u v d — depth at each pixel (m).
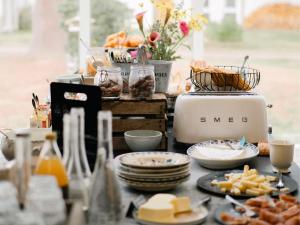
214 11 4.10
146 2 3.75
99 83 2.44
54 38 4.17
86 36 3.80
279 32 4.21
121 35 3.12
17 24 4.23
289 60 4.30
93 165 1.95
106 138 1.54
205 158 2.19
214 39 4.14
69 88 2.11
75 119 1.60
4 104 4.25
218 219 1.60
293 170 2.16
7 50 4.26
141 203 1.70
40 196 1.32
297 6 4.20
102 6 3.86
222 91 2.69
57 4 4.11
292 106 4.32
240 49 4.18
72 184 1.59
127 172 1.88
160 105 2.45
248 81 2.81
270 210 1.65
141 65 2.48
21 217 1.24
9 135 2.28
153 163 1.99
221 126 2.50
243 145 2.39
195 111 2.50
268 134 2.82
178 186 1.96
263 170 2.18
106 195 1.53
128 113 2.45
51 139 1.56
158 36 2.76
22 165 1.47
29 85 4.27
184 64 3.81
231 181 1.90
